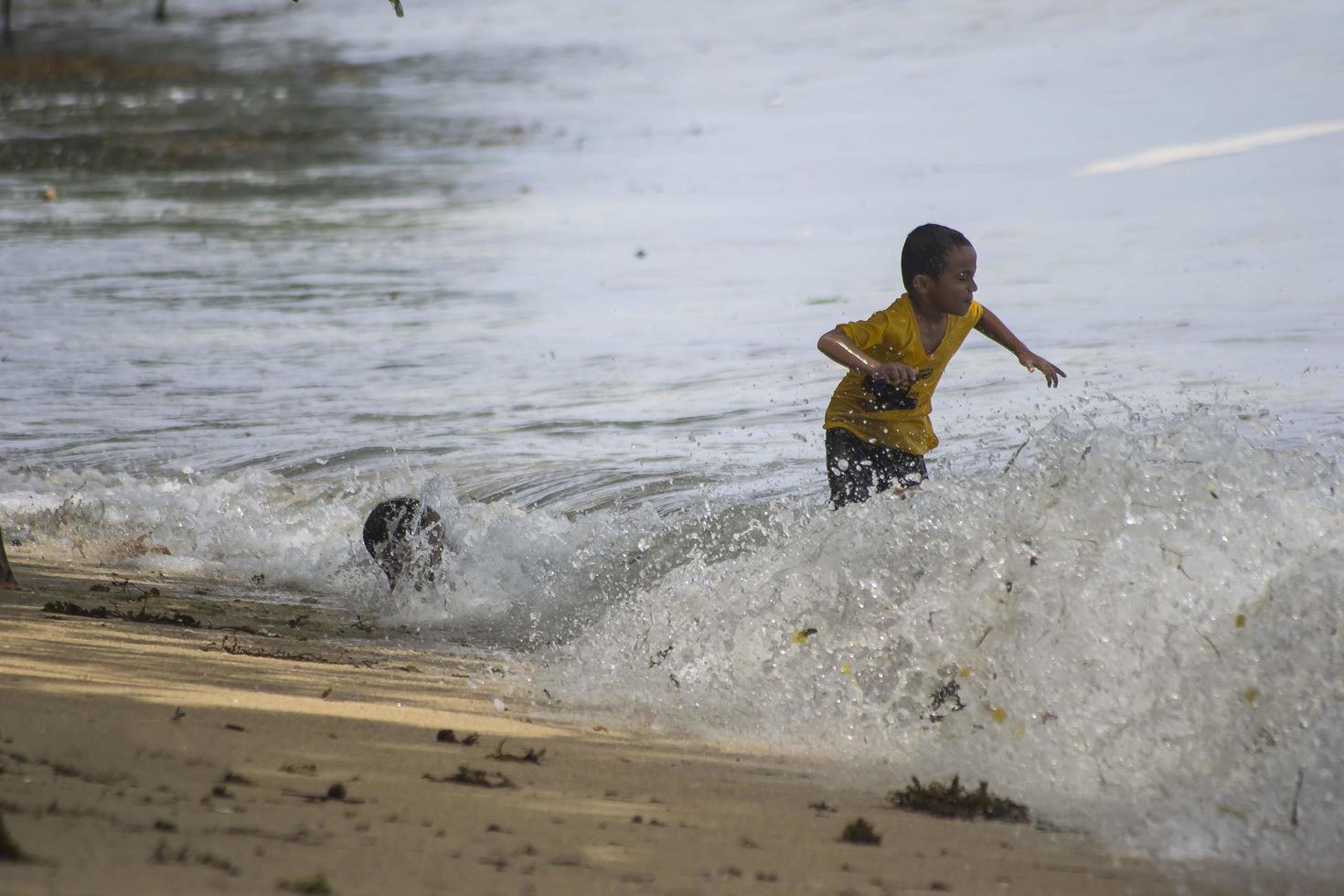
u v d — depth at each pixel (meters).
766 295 73.44
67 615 26.02
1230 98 122.56
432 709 19.69
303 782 14.12
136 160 161.12
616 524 36.09
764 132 152.88
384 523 33.72
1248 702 18.03
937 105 150.50
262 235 106.06
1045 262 72.81
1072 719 18.97
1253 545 20.44
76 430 53.34
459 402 54.75
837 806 15.48
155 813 12.12
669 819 14.09
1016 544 21.59
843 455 26.83
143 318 75.06
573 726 19.52
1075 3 194.25
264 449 49.75
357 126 183.12
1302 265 64.75
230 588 34.59
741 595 24.44
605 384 56.06
